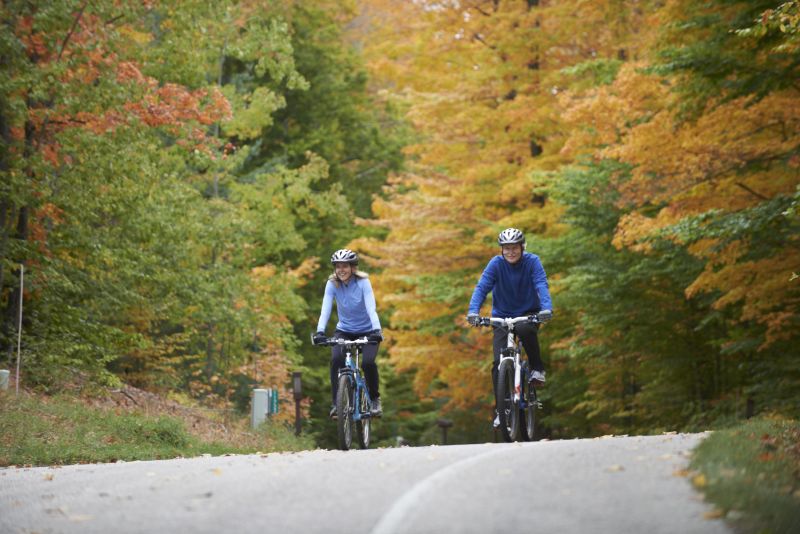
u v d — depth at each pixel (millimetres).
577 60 42719
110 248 31125
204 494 9508
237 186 47281
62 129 29391
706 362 37938
